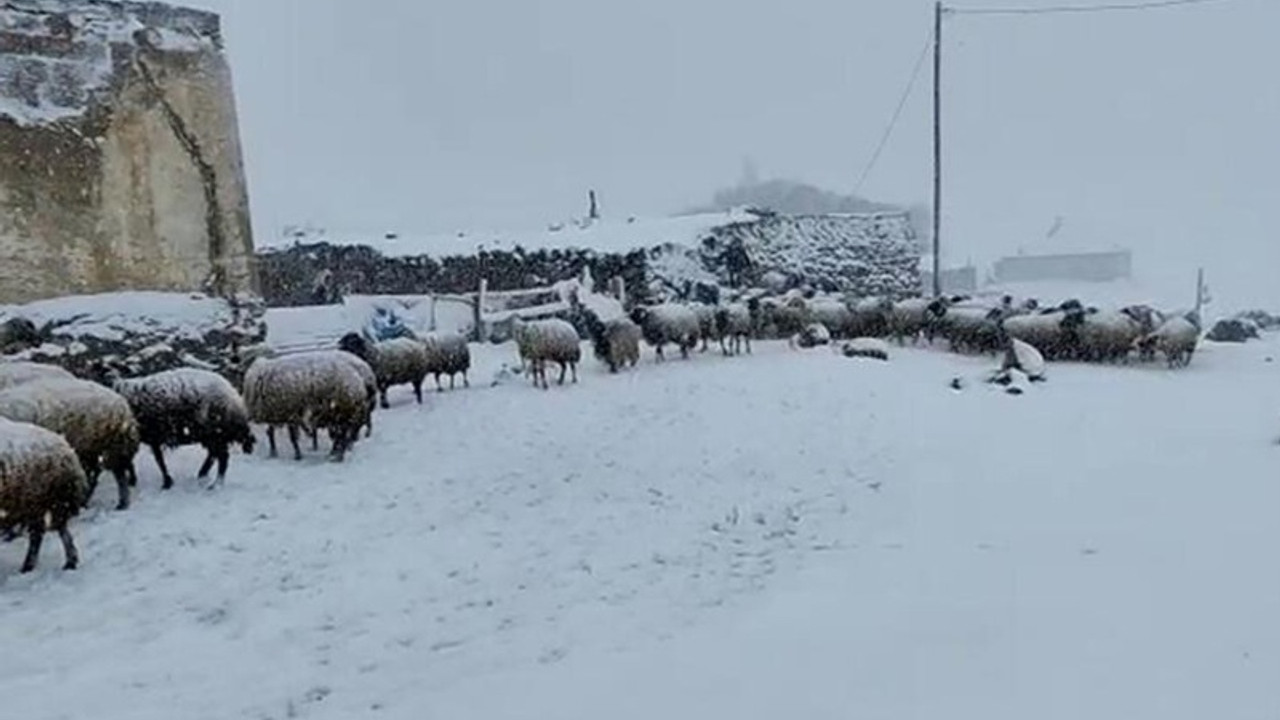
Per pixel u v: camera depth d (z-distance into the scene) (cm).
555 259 3008
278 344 2012
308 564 839
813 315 2611
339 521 968
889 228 3666
